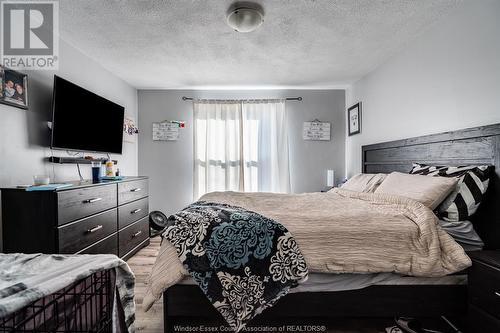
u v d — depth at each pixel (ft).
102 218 7.08
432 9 5.98
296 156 12.76
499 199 4.74
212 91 12.66
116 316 3.00
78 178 8.23
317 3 5.83
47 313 2.58
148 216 10.28
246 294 3.96
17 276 2.48
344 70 10.00
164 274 4.16
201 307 4.42
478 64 5.39
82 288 2.86
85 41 7.63
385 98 9.09
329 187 12.76
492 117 5.10
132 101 12.09
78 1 5.73
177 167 12.67
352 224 4.47
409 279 4.50
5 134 5.78
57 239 5.42
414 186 5.57
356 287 4.46
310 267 4.17
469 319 4.09
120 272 3.13
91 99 8.15
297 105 12.71
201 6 5.94
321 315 4.48
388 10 6.07
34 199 5.40
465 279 4.52
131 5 5.88
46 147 6.94
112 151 9.48
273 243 4.21
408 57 7.80
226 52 8.41
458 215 4.82
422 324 5.01
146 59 8.96
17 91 5.99
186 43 7.77
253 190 12.46
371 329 4.90
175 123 12.58
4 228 5.43
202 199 7.16
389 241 4.32
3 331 2.34
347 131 12.50
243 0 5.73
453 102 6.07
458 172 5.23
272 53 8.49
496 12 4.99
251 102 12.44
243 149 12.34
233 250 4.11
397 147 8.10
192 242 4.17
